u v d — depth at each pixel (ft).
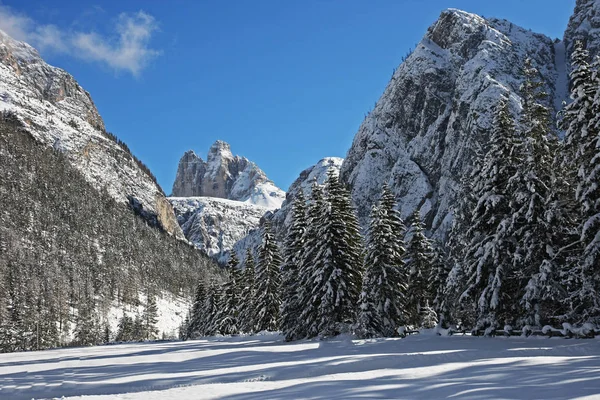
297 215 164.14
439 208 496.64
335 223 132.16
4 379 64.28
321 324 127.44
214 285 298.35
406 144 651.25
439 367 43.98
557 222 82.23
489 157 95.50
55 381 58.13
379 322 118.73
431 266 139.54
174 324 560.61
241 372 54.85
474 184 103.30
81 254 581.12
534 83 90.43
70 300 484.33
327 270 129.80
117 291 559.79
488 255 89.35
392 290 122.21
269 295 190.29
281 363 61.93
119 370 68.08
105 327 435.53
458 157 499.51
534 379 34.32
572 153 79.92
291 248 160.45
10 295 401.49
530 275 84.33
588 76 79.05
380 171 650.43
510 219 87.40
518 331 82.28
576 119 77.05
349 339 116.06
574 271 78.18
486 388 31.45
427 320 136.77
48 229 596.29
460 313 110.52
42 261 504.02
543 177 86.17
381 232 124.36
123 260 647.56
